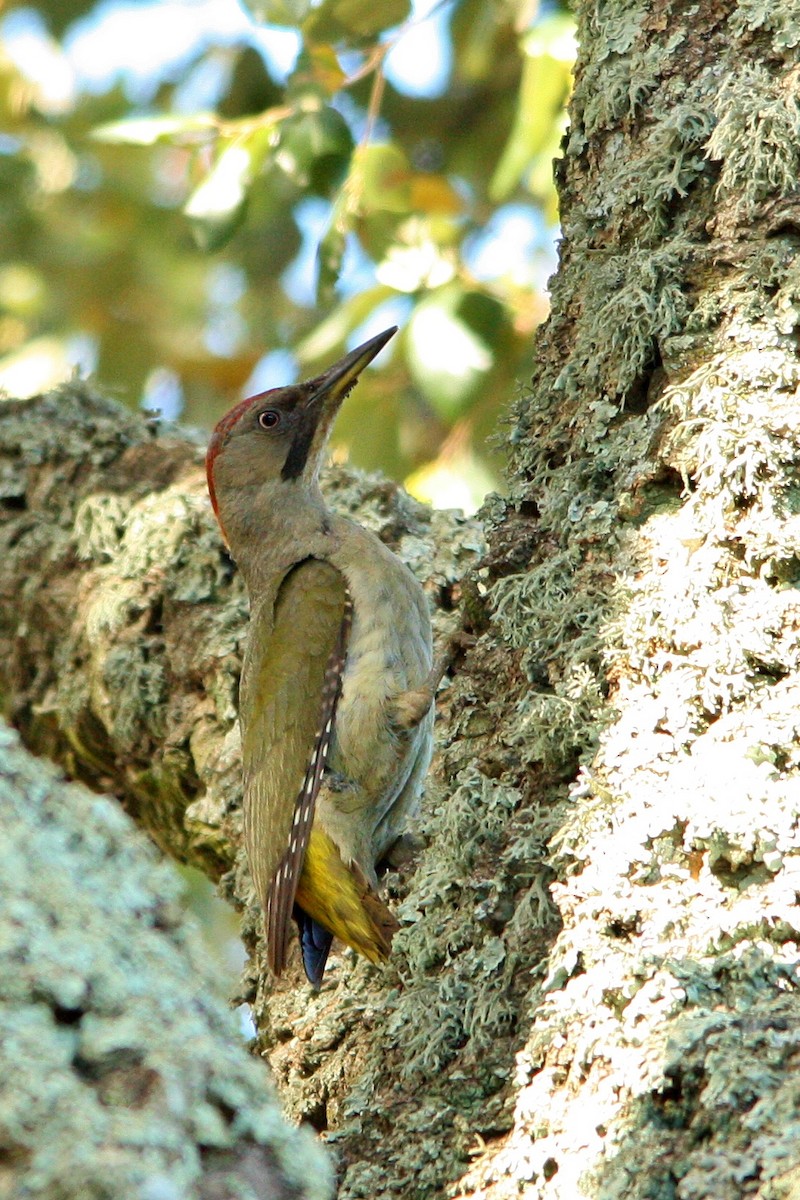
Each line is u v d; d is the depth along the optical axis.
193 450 10.23
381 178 10.24
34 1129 3.64
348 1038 6.75
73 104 15.40
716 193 6.37
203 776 8.93
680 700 5.61
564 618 6.14
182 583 9.38
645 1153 4.78
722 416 5.88
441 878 6.23
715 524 5.79
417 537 9.36
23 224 15.16
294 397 9.55
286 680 8.46
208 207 10.20
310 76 10.41
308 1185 3.95
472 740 6.48
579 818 5.61
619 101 6.83
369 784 8.31
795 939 5.09
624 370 6.36
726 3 6.71
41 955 3.94
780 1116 4.61
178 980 4.12
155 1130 3.72
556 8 12.11
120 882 4.27
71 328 14.98
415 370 11.09
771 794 5.28
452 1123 5.54
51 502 10.11
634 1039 5.05
